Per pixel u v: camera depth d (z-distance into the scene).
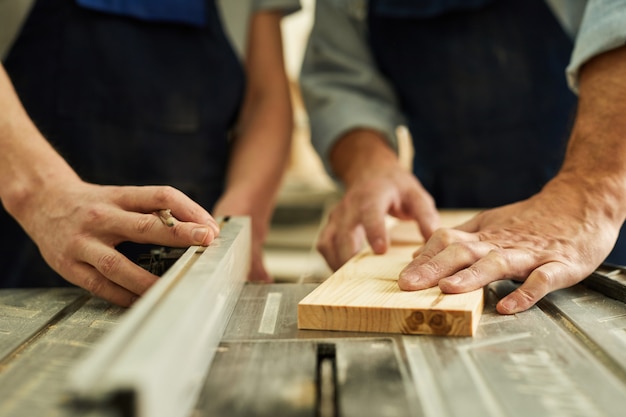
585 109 0.81
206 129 1.25
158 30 1.21
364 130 1.32
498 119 1.36
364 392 0.46
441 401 0.44
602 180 0.74
